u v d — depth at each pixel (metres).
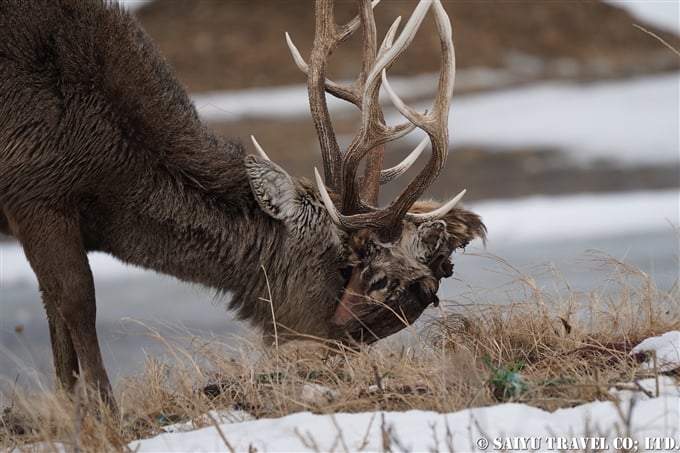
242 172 16.16
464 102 62.00
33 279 32.75
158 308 28.06
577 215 38.25
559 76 69.44
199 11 73.06
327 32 16.86
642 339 15.73
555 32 75.50
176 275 16.30
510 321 16.33
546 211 39.16
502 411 12.38
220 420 13.58
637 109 56.47
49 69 15.48
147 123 15.77
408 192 15.45
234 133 54.22
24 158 15.34
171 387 15.71
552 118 55.22
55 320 16.06
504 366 14.52
